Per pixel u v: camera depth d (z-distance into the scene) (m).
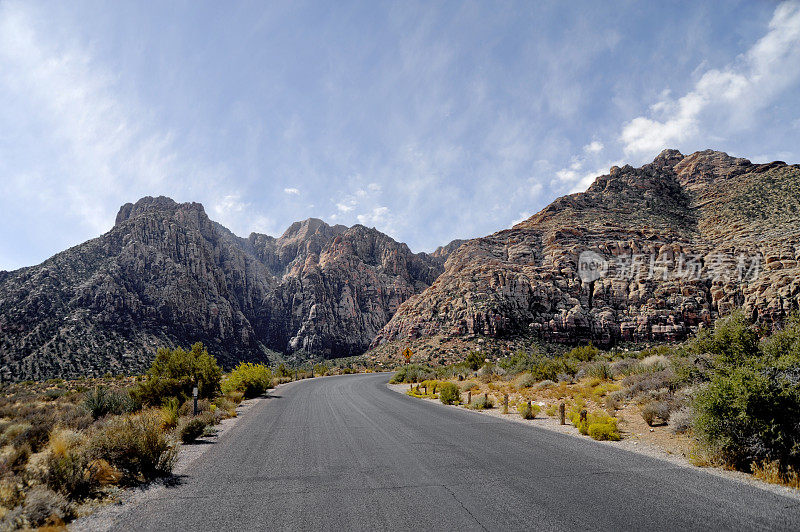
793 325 10.14
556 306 77.38
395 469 7.45
